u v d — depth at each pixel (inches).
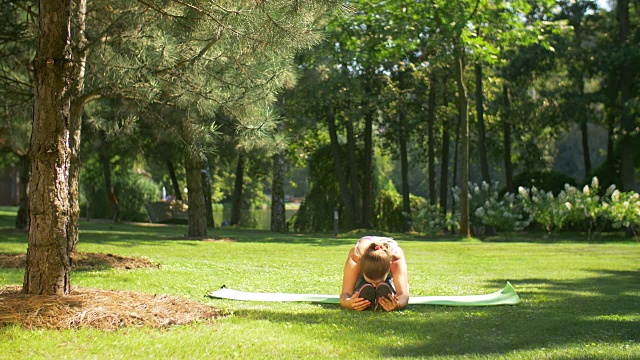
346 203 1186.6
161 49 331.0
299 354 170.2
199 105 350.6
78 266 383.6
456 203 1008.2
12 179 2023.9
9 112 523.5
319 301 279.6
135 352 168.6
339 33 943.0
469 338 192.7
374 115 1184.8
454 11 837.2
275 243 719.7
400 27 872.3
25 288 234.5
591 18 1171.9
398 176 2623.0
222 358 164.1
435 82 1149.1
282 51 297.0
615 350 170.7
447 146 1209.4
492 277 401.4
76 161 411.2
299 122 1031.0
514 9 871.7
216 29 300.7
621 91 1121.4
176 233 898.1
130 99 414.3
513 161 1364.4
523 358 161.2
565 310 256.5
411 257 571.2
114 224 1168.2
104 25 428.8
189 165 766.5
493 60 904.9
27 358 159.5
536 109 1187.3
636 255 606.5
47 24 232.5
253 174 1467.8
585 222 1117.7
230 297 285.6
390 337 195.0
